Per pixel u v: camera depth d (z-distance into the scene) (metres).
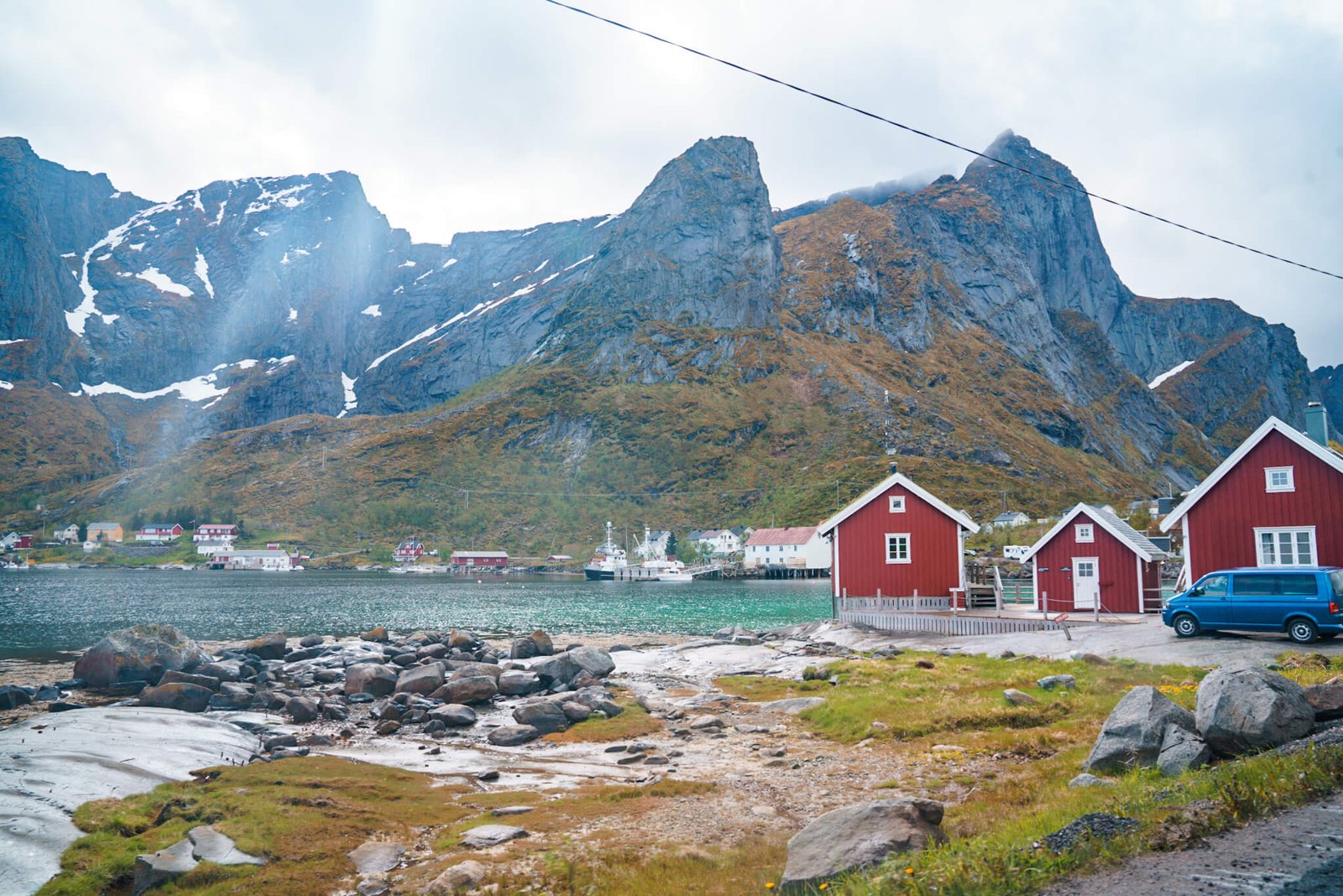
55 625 64.88
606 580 175.38
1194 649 26.67
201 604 92.00
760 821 14.95
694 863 12.55
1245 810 8.98
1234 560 34.38
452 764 20.62
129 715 24.86
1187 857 7.91
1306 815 8.75
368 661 40.66
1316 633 26.12
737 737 22.77
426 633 52.16
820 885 9.68
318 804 16.09
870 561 47.28
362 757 21.44
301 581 159.38
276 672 37.81
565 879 12.15
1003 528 162.12
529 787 18.14
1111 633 31.94
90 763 18.17
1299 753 10.56
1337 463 32.59
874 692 25.06
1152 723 14.08
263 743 22.77
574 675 34.09
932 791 15.84
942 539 46.56
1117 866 7.92
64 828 14.22
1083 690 22.58
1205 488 35.19
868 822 10.80
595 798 16.94
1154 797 10.33
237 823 14.57
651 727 24.39
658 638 58.09
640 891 11.40
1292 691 12.77
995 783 15.71
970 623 39.06
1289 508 33.50
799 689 28.81
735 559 196.25
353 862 13.35
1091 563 42.94
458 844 14.04
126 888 12.62
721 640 50.47
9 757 18.39
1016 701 21.58
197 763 19.58
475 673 32.84
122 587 128.88
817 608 89.62
